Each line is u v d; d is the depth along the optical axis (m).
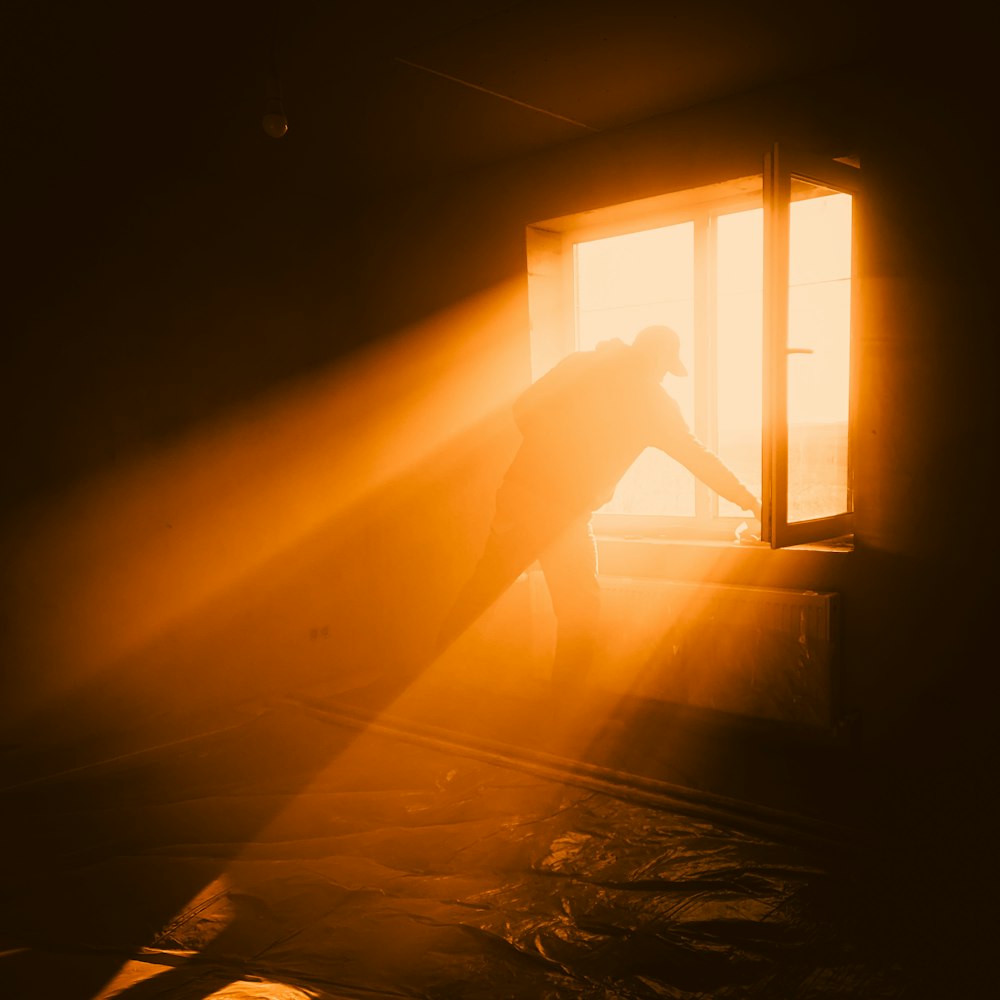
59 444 3.35
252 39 2.60
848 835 2.35
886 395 2.89
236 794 2.84
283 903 2.13
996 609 2.72
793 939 1.90
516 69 2.89
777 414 2.75
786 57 2.85
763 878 2.16
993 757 2.75
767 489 2.78
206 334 3.84
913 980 1.75
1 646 3.21
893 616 2.93
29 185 3.22
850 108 2.92
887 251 2.87
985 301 2.69
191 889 2.21
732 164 3.22
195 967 1.86
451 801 2.73
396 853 2.39
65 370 3.36
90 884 2.24
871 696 3.00
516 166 3.84
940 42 2.72
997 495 2.70
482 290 4.02
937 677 2.85
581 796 2.72
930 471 2.82
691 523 3.65
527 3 2.42
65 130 3.30
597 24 2.57
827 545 3.15
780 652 3.06
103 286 3.47
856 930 1.92
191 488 3.80
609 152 3.54
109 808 2.74
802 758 3.00
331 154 3.73
